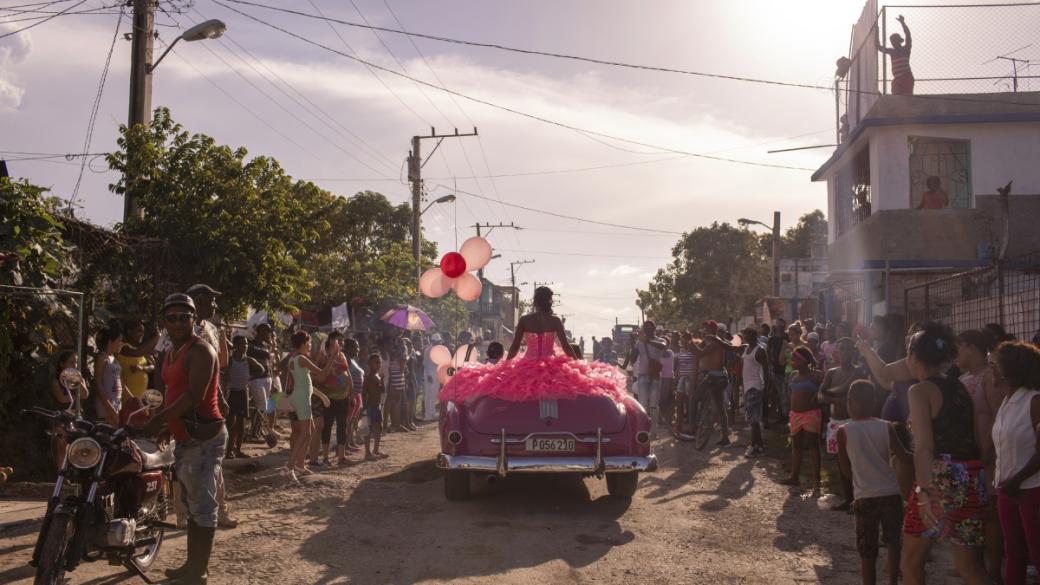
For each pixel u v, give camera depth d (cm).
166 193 1290
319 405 1048
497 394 822
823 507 806
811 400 889
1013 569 455
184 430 535
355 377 1163
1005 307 1139
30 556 592
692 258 5912
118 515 520
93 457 479
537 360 846
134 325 867
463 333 2081
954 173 1789
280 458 1129
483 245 1061
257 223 1319
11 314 898
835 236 2194
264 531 702
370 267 2986
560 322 877
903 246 1748
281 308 1386
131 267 1185
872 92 1809
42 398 926
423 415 1861
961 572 442
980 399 534
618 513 785
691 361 1348
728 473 1007
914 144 1808
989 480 516
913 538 454
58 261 968
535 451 790
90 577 556
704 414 1229
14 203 911
